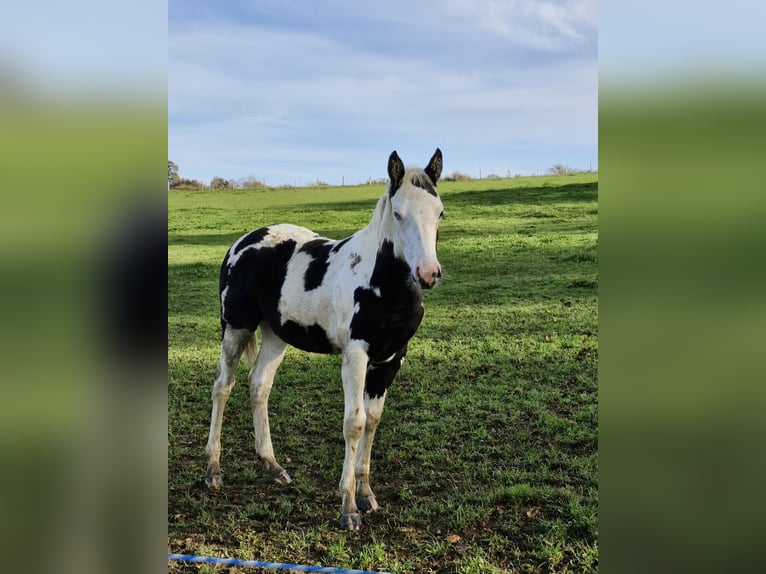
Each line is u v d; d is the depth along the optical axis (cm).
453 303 657
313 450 415
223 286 383
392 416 450
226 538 310
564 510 321
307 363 568
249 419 471
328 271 334
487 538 301
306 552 296
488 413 445
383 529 315
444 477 367
